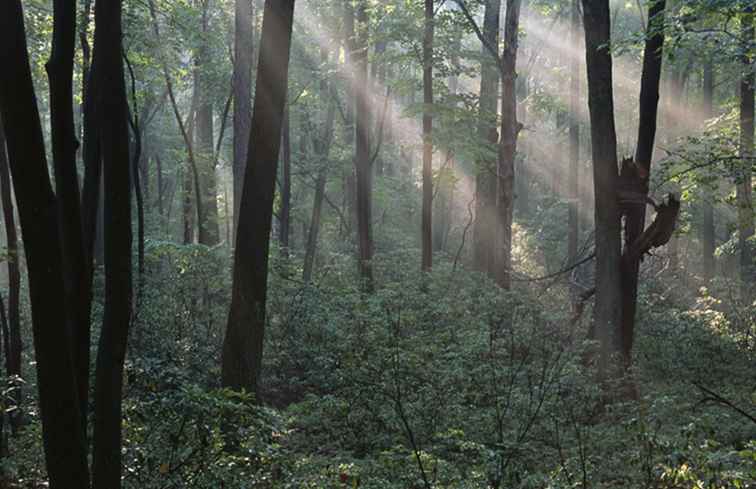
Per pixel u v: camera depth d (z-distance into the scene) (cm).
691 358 1538
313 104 3322
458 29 2312
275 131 944
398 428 1022
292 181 3769
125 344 561
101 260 2564
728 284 2241
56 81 513
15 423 1084
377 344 1268
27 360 1426
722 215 3262
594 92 1412
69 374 452
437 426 1010
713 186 1454
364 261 2328
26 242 439
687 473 651
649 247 1449
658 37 1430
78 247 536
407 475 768
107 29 554
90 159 711
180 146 3712
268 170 944
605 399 1245
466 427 988
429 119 2278
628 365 1412
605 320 1402
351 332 1407
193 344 1438
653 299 2205
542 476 741
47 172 439
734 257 3089
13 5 423
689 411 1086
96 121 708
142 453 689
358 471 766
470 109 2352
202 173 2773
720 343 1595
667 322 1764
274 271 1811
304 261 2889
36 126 432
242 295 941
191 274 1772
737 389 1312
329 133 3184
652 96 1431
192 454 684
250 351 941
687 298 2525
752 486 696
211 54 2634
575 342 1441
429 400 1052
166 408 706
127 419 722
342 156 3319
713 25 1399
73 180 530
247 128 2020
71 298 532
